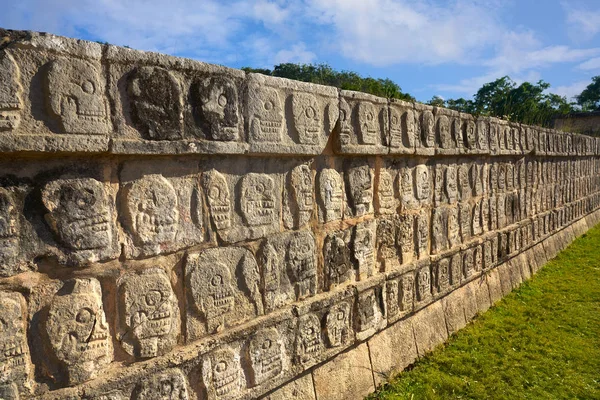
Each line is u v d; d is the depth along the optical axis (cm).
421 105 448
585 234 1144
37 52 180
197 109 239
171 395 233
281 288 304
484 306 606
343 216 359
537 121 1228
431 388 389
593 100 3431
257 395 280
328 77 792
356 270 375
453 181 534
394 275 415
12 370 179
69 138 188
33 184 186
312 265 328
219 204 258
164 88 222
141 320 222
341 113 339
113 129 204
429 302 475
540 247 865
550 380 419
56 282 194
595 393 398
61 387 195
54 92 184
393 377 407
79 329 198
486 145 601
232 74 256
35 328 187
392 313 416
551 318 580
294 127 300
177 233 236
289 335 305
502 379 421
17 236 181
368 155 384
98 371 206
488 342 497
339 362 355
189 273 243
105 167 208
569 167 1048
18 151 175
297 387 316
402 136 423
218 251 258
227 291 264
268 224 290
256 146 271
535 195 833
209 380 253
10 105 173
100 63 200
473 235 592
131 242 218
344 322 354
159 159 228
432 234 492
